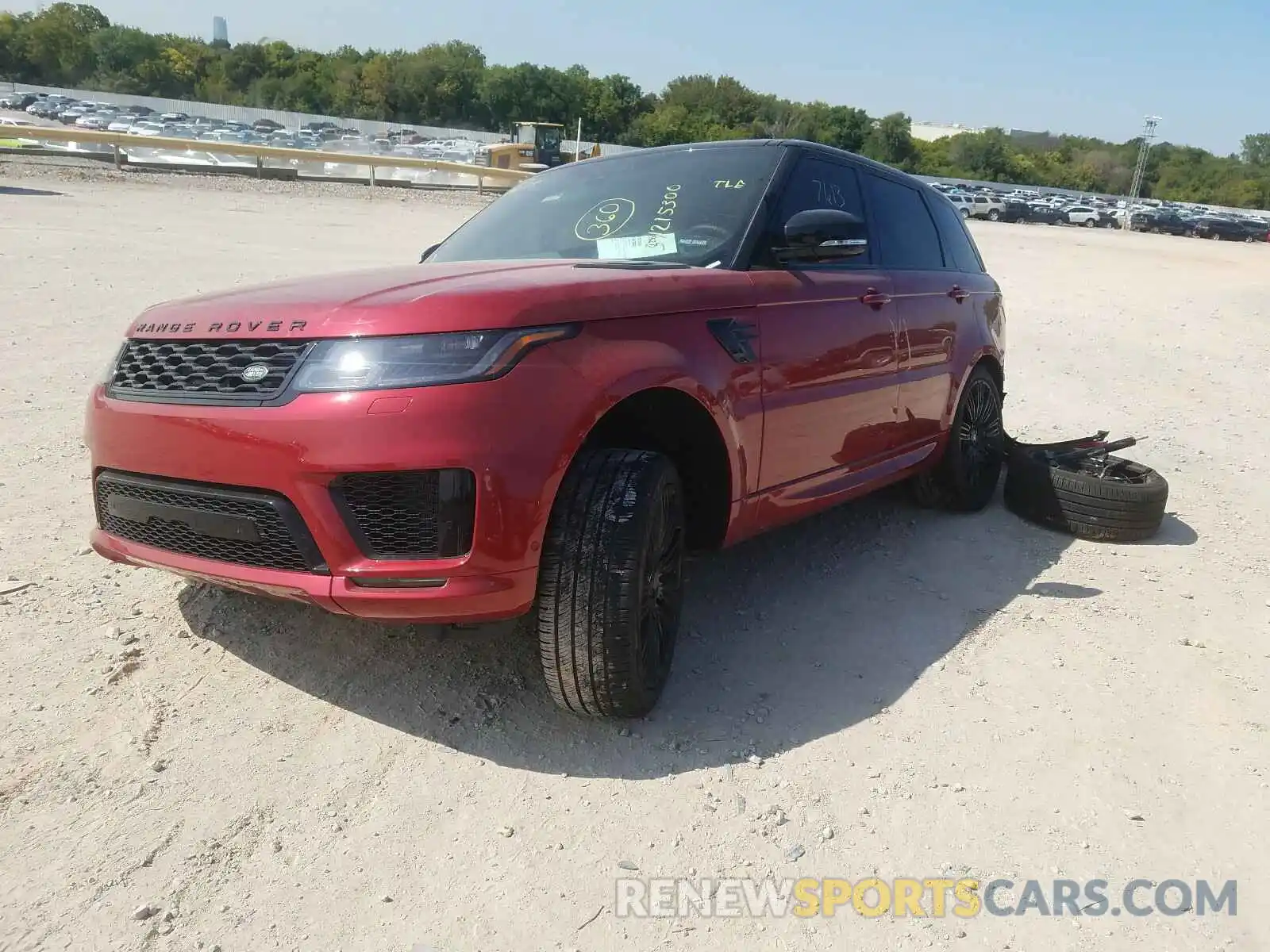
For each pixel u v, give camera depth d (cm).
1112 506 476
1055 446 550
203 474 248
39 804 236
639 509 258
